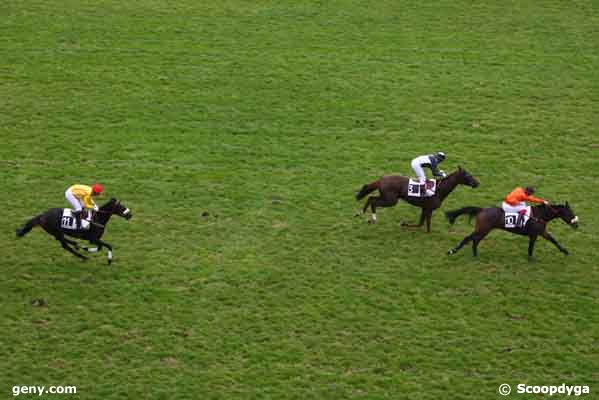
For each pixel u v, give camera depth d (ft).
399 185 63.72
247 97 88.12
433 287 59.31
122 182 71.46
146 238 64.28
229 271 60.49
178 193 70.38
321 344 53.52
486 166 76.13
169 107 85.35
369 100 88.28
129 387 49.52
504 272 61.31
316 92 89.61
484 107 87.51
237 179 73.00
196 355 52.24
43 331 53.67
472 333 54.85
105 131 80.12
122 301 56.75
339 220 67.51
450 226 67.41
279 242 64.28
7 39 97.09
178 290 58.18
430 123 84.02
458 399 49.44
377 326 55.26
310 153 77.77
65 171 72.74
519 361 52.60
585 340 54.44
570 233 66.80
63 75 90.38
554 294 58.85
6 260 60.59
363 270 61.11
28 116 82.17
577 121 84.99
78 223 57.72
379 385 50.39
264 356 52.37
